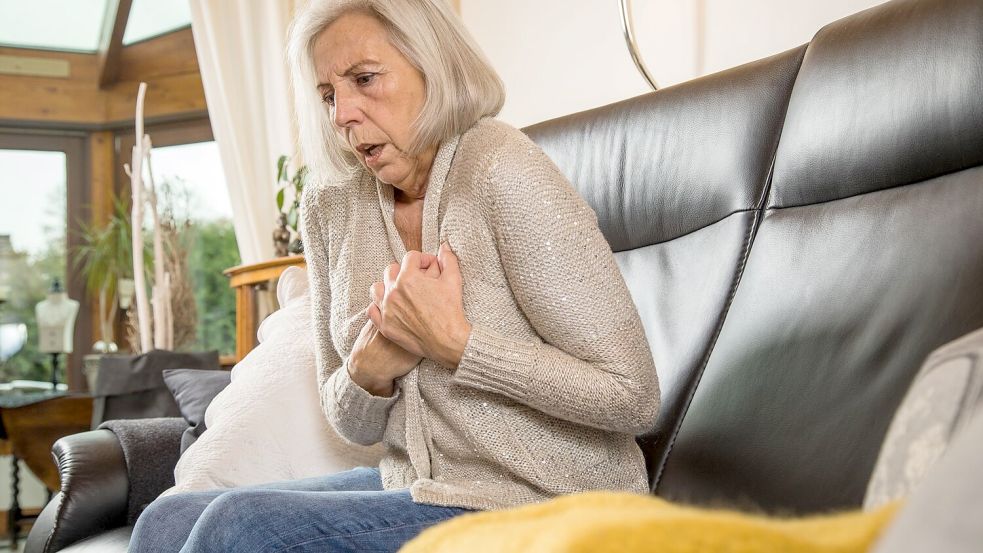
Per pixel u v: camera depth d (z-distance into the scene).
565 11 2.69
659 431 1.33
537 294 1.15
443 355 1.17
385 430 1.36
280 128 4.19
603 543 0.32
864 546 0.34
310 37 1.29
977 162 1.02
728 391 1.23
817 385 1.10
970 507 0.27
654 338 1.41
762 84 1.36
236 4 4.32
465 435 1.21
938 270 1.00
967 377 0.46
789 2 1.97
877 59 1.15
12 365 5.28
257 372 1.97
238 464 1.80
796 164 1.25
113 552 1.72
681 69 2.28
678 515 0.35
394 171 1.29
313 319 1.50
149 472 2.04
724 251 1.34
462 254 1.21
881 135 1.12
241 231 4.29
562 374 1.12
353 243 1.41
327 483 1.46
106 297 5.30
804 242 1.21
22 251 5.34
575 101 2.67
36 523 2.00
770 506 1.08
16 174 5.35
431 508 1.13
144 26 5.29
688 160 1.44
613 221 1.56
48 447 4.06
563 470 1.19
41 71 5.36
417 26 1.22
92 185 5.45
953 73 1.04
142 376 2.95
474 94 1.25
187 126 5.32
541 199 1.16
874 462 0.98
